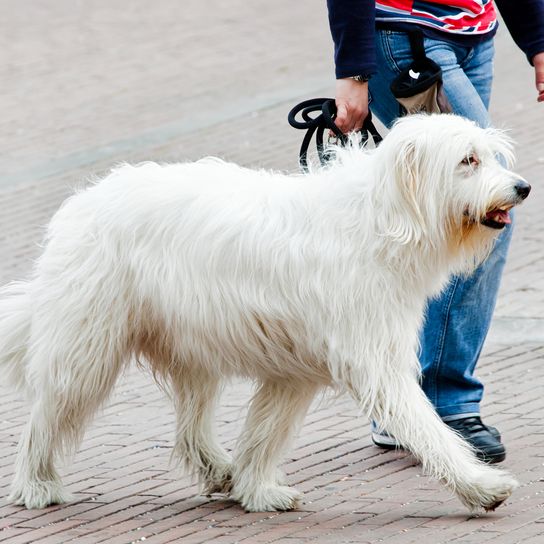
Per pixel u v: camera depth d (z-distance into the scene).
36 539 9.32
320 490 10.30
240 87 27.75
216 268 9.39
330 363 9.23
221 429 12.17
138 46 32.62
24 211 20.67
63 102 27.55
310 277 9.16
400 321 9.15
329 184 9.35
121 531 9.45
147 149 23.41
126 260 9.64
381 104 11.07
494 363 13.74
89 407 9.99
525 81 26.25
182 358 9.95
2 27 35.84
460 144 8.82
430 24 10.65
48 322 9.83
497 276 10.97
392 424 9.12
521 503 9.57
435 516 9.41
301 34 32.94
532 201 19.55
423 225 8.93
